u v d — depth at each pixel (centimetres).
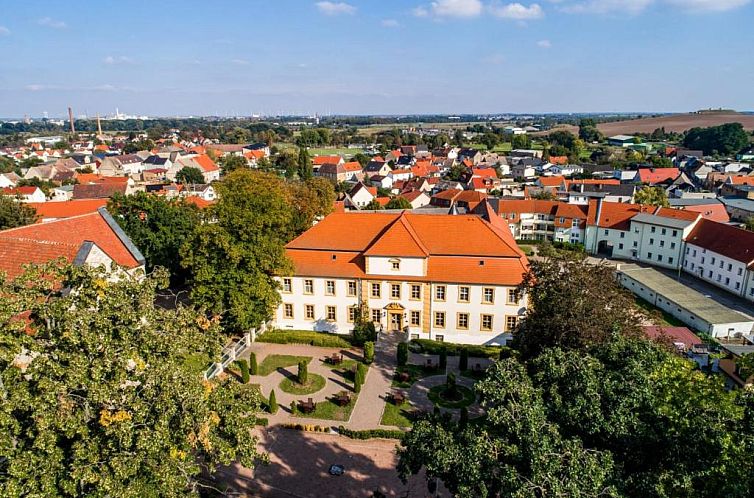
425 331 5803
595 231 11125
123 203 6912
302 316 6022
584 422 2127
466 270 5569
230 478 3453
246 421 2542
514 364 2397
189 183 19375
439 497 3306
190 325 2688
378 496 3109
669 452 1989
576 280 3691
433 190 17575
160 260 6769
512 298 5488
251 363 4909
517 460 1992
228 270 5225
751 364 2664
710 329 6631
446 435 2258
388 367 5112
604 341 3209
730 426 2067
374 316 5859
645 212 10694
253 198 5341
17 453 1878
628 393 2127
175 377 2166
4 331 1969
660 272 9338
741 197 14038
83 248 4000
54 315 2075
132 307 2284
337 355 5197
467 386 4744
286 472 3544
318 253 5941
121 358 2094
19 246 3997
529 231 12275
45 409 1881
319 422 4138
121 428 1914
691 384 2230
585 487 1808
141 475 2053
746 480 1759
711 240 9006
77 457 1877
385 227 5969
